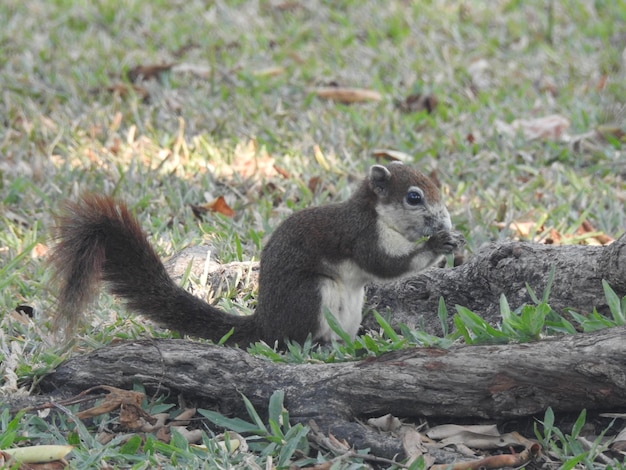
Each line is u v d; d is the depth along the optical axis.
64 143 15.84
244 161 15.25
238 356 8.64
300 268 9.93
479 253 10.36
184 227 13.08
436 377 8.17
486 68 19.67
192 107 17.33
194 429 8.46
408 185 10.23
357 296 10.35
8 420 8.19
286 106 17.80
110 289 9.78
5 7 22.17
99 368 8.66
